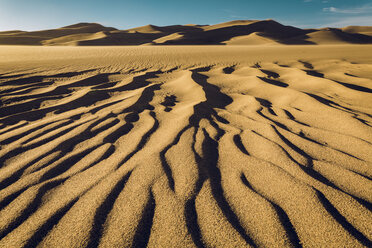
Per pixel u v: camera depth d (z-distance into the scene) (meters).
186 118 3.00
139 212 1.42
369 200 1.48
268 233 1.25
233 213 1.40
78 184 1.71
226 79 5.79
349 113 3.05
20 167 1.95
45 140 2.45
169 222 1.34
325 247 1.16
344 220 1.32
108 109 3.52
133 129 2.78
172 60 9.70
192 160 2.01
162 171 1.84
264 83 4.93
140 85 5.36
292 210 1.40
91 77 5.89
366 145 2.20
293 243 1.19
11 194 1.62
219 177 1.78
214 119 3.06
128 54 12.27
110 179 1.75
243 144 2.31
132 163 1.97
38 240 1.25
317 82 4.97
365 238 1.20
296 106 3.56
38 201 1.54
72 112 3.38
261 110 3.39
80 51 14.63
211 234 1.26
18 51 14.54
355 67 7.52
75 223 1.35
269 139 2.39
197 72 6.88
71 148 2.29
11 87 4.66
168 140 2.40
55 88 4.71
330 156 2.04
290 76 6.00
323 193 1.54
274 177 1.74
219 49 16.89
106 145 2.34
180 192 1.60
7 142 2.41
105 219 1.37
